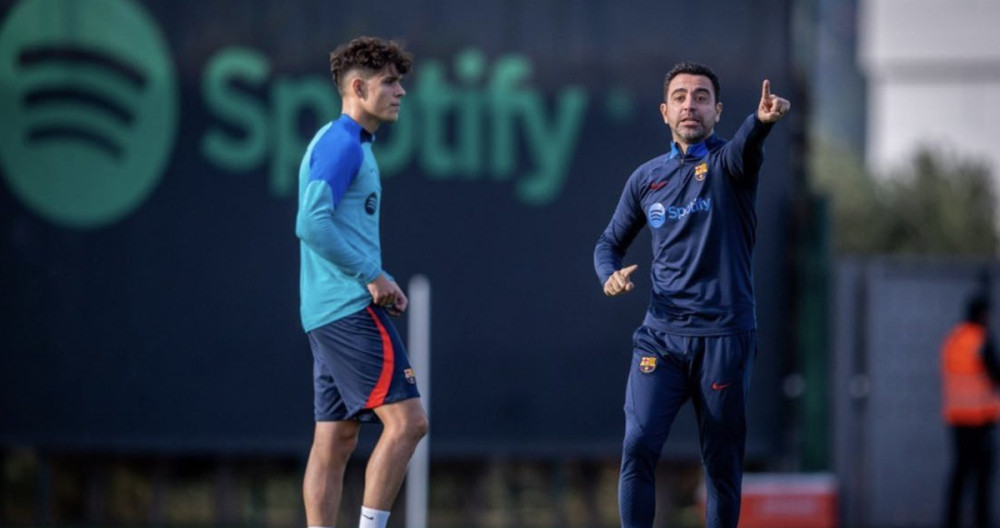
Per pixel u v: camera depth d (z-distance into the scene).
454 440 48.06
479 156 48.28
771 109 19.56
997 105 139.62
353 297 21.03
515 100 48.31
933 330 50.53
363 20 48.44
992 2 140.50
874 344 50.53
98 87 48.66
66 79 48.62
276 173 48.38
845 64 142.62
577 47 48.38
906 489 50.38
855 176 92.12
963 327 47.44
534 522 51.97
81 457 50.44
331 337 21.11
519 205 48.22
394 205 48.25
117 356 48.50
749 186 20.62
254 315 48.31
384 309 21.22
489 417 48.03
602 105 48.25
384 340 21.03
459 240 48.19
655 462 21.08
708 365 20.73
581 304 48.03
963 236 87.94
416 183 48.22
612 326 47.91
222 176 48.44
